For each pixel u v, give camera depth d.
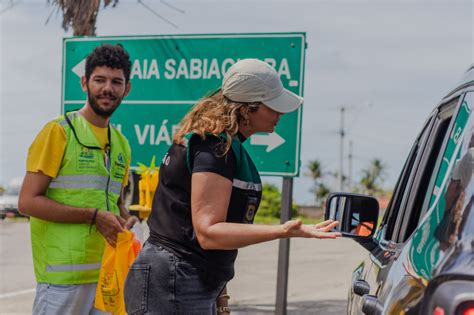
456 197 2.05
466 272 1.71
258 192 3.09
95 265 4.26
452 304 1.67
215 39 7.66
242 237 2.83
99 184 4.30
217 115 2.99
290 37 7.34
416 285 1.95
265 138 7.31
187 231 3.05
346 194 3.38
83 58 7.92
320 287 11.93
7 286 11.78
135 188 7.77
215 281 3.11
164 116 7.82
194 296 3.08
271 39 7.41
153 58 7.84
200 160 2.94
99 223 4.17
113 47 4.34
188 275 3.06
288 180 7.31
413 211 2.96
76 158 4.23
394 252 2.81
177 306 3.07
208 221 2.89
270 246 20.06
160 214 3.11
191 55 7.74
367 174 96.38
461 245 1.82
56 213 4.14
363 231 3.41
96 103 4.30
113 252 4.17
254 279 12.82
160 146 7.83
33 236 4.30
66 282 4.19
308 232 2.74
